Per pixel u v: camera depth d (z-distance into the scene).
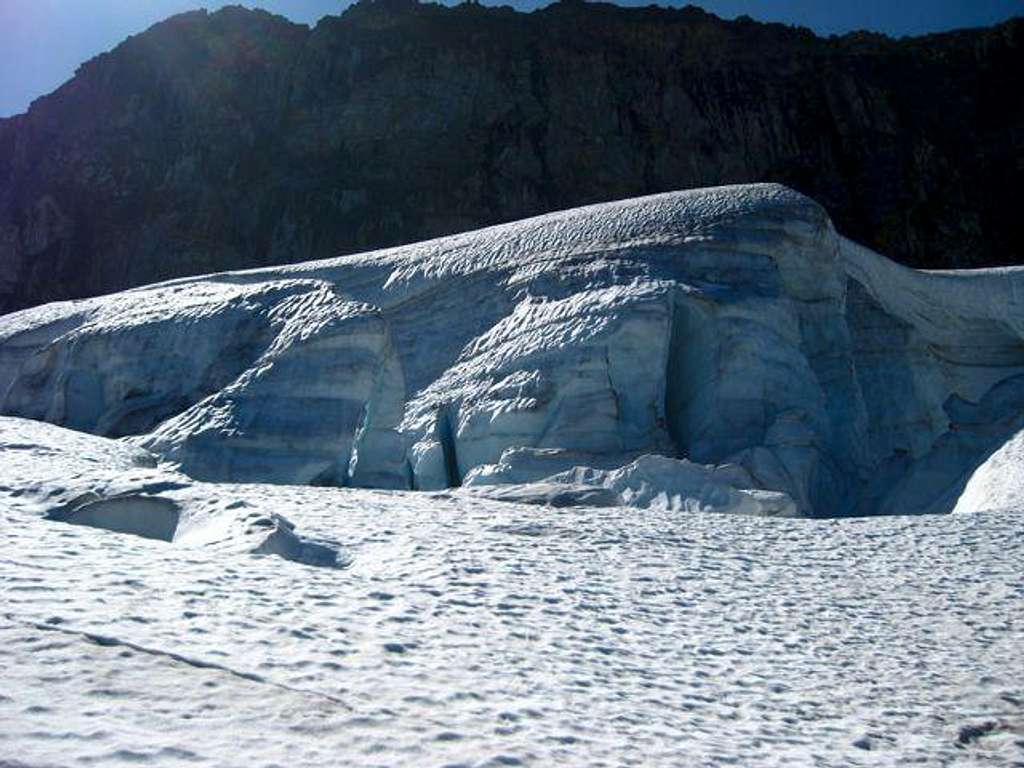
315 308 26.77
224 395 24.72
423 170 85.19
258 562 8.19
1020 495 18.67
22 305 82.94
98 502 10.29
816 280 33.62
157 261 81.62
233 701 4.48
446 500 15.63
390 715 4.67
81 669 4.57
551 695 5.71
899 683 7.58
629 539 12.77
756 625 8.97
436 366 32.78
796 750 5.54
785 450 27.16
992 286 37.53
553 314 31.19
